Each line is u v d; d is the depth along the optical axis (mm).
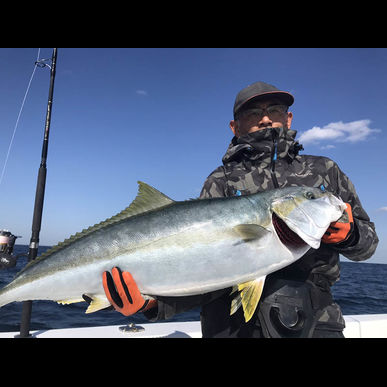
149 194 2256
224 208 2104
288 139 2400
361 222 2076
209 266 2002
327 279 2059
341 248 1967
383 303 10320
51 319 6797
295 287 1913
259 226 1963
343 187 2297
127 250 2119
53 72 4285
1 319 6582
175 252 2041
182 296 2072
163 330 3637
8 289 2311
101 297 2203
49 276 2252
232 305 1937
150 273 2053
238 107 2627
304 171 2316
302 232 1957
